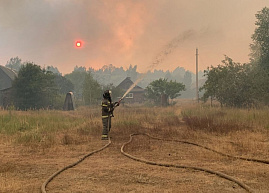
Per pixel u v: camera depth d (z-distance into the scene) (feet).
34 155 19.86
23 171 15.35
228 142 24.45
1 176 14.29
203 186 12.38
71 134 31.17
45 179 13.75
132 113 57.16
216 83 72.08
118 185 12.63
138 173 14.70
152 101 142.41
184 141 25.64
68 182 13.20
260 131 29.50
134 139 28.25
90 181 13.33
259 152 19.85
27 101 107.24
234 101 68.90
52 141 24.97
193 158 18.61
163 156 19.42
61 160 18.15
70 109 103.24
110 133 32.45
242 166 16.14
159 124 41.45
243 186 12.17
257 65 86.53
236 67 71.46
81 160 18.11
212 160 17.87
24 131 32.22
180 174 14.48
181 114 59.88
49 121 42.88
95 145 24.41
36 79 108.27
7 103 111.34
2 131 31.19
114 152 21.24
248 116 41.01
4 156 19.49
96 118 47.32
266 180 13.28
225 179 13.53
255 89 66.54
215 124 34.27
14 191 11.82
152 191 11.68
